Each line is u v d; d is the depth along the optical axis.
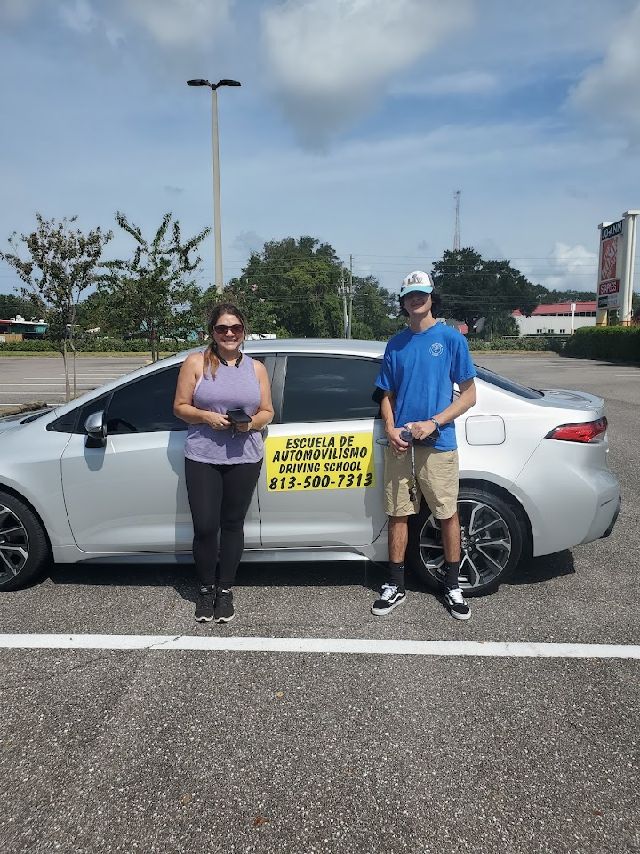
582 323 103.56
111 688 2.95
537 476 3.71
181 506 3.80
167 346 13.00
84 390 18.03
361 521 3.79
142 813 2.21
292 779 2.36
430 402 3.42
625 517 5.49
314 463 3.74
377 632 3.45
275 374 3.83
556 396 4.25
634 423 10.78
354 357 3.85
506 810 2.20
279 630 3.49
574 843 2.06
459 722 2.68
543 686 2.93
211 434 3.45
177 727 2.66
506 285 95.81
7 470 3.86
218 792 2.30
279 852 2.04
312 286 80.88
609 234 36.41
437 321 3.49
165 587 4.07
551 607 3.74
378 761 2.45
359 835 2.10
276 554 3.85
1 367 30.84
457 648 3.28
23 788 2.32
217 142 16.33
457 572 3.63
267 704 2.81
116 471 3.80
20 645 3.34
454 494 3.52
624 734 2.59
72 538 3.90
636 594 3.92
